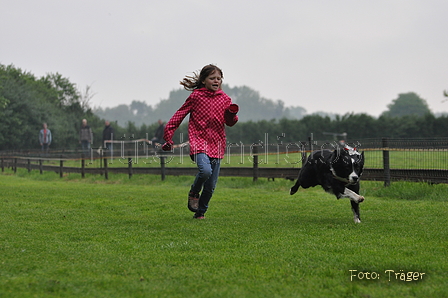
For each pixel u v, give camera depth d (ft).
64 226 23.47
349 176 24.38
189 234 21.08
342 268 15.10
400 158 44.09
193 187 25.73
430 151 38.65
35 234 21.21
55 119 160.66
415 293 12.62
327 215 27.43
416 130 146.41
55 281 13.66
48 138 109.09
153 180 60.29
